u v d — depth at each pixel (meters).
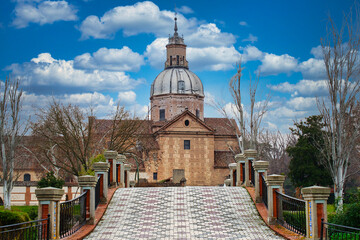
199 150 71.44
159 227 16.22
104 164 19.48
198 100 77.69
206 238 14.81
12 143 44.47
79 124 45.62
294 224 15.33
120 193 21.08
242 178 23.22
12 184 44.25
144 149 60.59
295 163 57.72
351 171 52.44
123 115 49.56
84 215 16.23
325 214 13.09
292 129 59.97
